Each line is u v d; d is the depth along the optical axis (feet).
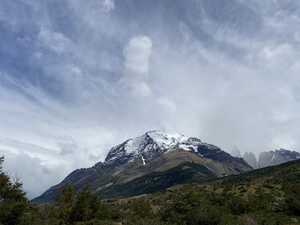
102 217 146.72
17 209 114.42
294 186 206.18
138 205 185.68
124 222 143.13
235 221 147.43
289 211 167.63
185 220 150.82
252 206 179.22
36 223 119.85
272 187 255.50
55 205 145.59
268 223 143.33
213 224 147.23
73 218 140.77
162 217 159.22
